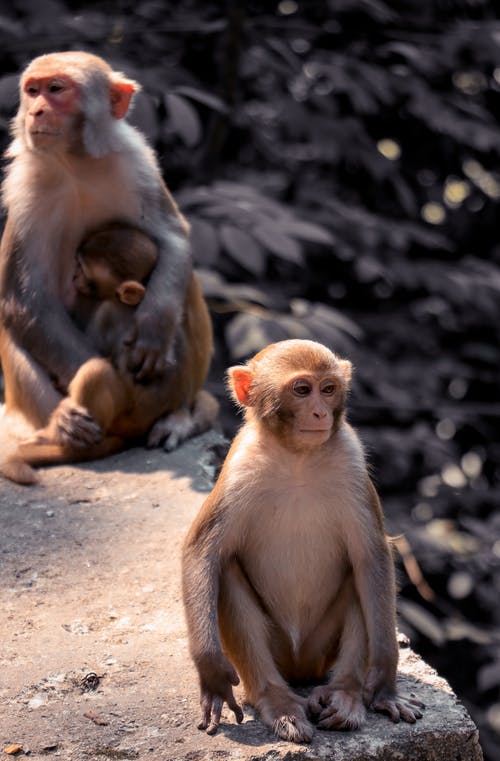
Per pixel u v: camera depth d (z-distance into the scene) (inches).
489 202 945.5
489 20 948.0
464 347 904.3
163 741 329.1
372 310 927.0
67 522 474.0
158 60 826.2
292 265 890.1
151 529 466.9
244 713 343.9
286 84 856.3
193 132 618.5
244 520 350.6
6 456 522.0
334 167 908.6
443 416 858.1
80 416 531.2
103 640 386.3
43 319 555.8
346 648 348.5
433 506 819.4
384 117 912.3
